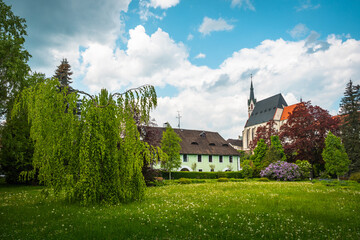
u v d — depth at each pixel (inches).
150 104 408.2
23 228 248.2
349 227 266.7
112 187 390.9
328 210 360.5
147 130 831.1
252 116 4517.7
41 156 372.8
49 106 355.9
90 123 386.6
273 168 1332.4
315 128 1610.5
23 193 580.1
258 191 621.0
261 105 4399.6
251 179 1378.0
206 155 1798.7
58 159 375.9
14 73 837.2
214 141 1951.3
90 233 227.3
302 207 383.6
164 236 224.1
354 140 1595.7
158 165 1249.4
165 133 1325.0
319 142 1610.5
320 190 663.1
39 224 263.1
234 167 1910.7
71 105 374.0
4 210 342.3
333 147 1374.3
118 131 404.5
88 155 371.2
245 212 336.2
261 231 243.3
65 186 382.9
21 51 916.6
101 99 414.6
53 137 359.9
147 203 404.2
